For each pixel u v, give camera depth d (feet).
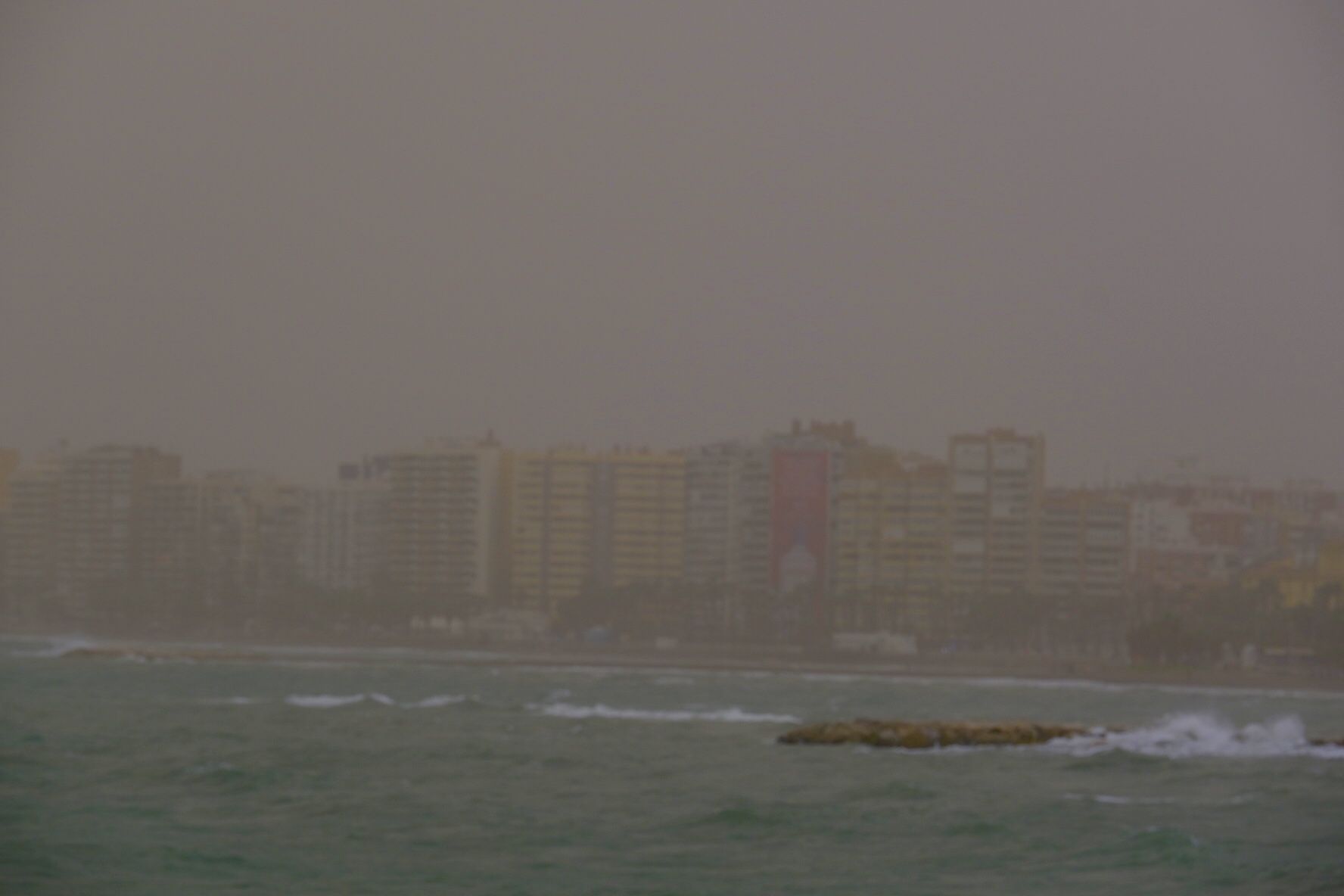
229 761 506.89
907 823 387.34
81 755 511.81
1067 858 339.77
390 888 305.53
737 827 383.04
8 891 291.79
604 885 311.27
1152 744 577.84
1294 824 379.55
